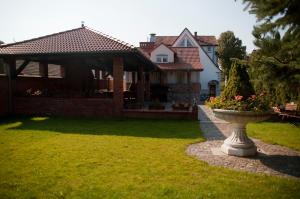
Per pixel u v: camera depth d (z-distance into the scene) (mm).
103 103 14453
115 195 4578
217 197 4516
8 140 8711
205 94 32906
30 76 16844
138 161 6477
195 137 9406
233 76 7516
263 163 6473
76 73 20844
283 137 9539
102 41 14828
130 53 13648
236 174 5613
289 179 5367
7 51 14648
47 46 14906
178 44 37594
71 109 14805
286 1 4465
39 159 6590
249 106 6805
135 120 13609
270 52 5328
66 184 5047
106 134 9883
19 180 5238
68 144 8188
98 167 6012
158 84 30000
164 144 8289
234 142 7207
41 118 14133
